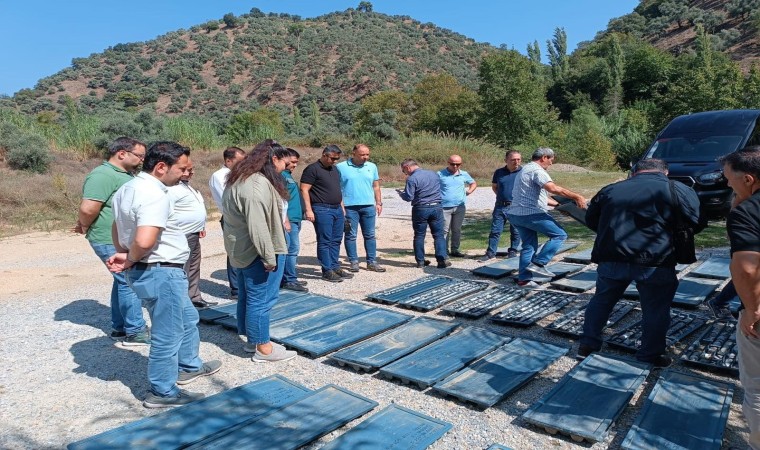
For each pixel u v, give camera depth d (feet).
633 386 11.98
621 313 17.54
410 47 446.60
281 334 16.22
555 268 23.93
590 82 228.84
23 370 14.24
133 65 413.59
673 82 188.44
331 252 23.47
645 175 13.42
